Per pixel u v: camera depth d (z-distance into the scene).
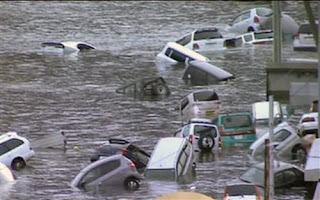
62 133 132.38
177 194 79.12
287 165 109.69
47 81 181.50
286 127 127.50
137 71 193.38
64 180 114.00
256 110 144.62
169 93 170.62
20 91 171.38
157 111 157.12
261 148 127.75
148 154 122.62
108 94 170.38
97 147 131.25
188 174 116.31
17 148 121.31
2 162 119.31
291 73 160.62
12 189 109.56
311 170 101.25
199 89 175.50
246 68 195.75
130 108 159.12
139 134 140.00
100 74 189.62
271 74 161.50
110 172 111.06
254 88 175.00
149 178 113.88
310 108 151.50
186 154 117.69
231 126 135.50
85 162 123.44
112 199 106.38
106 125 146.00
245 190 97.00
